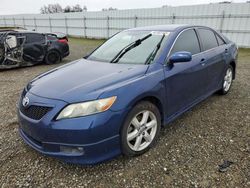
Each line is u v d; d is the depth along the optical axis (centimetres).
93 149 214
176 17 1550
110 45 359
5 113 396
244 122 336
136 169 238
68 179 228
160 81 264
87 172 237
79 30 2350
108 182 222
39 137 224
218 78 411
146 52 299
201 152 263
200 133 306
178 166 240
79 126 207
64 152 219
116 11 1919
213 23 1375
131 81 241
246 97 441
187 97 323
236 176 222
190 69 314
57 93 229
